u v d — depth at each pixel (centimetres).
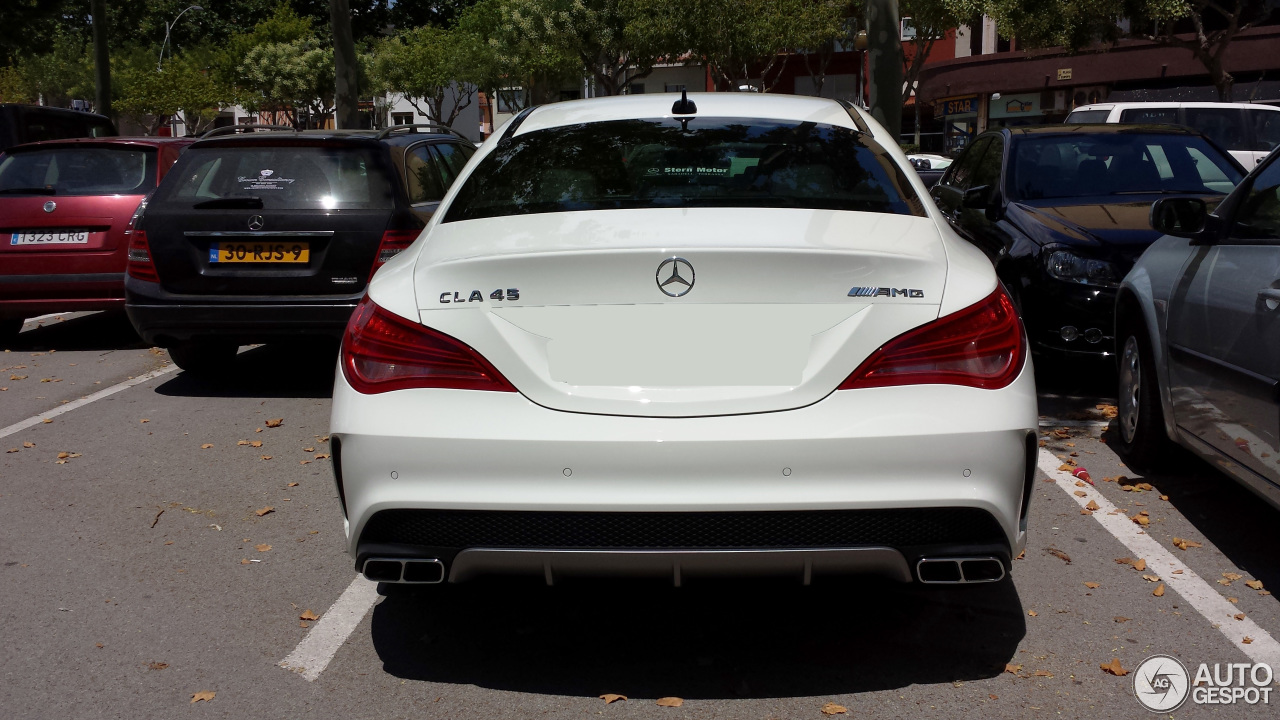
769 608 364
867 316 278
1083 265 609
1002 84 3425
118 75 5325
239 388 731
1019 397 285
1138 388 504
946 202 885
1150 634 343
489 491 278
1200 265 442
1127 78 3162
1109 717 292
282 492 506
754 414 275
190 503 492
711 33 3431
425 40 5122
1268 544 421
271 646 345
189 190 671
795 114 402
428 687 315
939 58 3800
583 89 5203
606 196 337
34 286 834
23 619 367
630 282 279
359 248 648
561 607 368
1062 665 322
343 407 295
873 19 1123
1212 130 1334
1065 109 3353
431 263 303
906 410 275
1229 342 404
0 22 2111
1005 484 281
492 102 6038
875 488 274
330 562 417
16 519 472
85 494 506
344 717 299
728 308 278
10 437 612
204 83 5066
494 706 303
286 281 650
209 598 384
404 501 282
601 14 3841
